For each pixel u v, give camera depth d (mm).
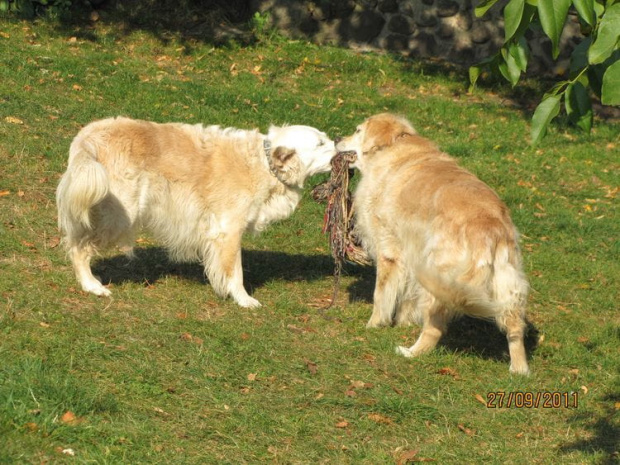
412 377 8180
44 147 13539
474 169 16500
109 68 18875
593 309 10805
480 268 7586
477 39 22734
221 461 6184
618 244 13383
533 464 6758
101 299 8977
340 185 9883
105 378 7129
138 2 22719
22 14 21359
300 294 10391
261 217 9844
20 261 9648
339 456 6535
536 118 4410
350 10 23062
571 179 16859
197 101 17656
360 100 19812
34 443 5867
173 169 9305
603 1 4430
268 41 22375
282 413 7082
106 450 5992
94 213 8938
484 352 9125
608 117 21031
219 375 7570
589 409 7875
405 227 8672
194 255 9844
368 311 10008
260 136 9828
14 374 6770
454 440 7043
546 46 22438
